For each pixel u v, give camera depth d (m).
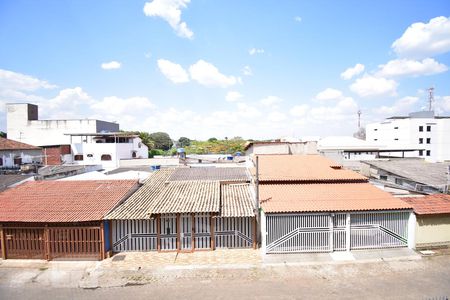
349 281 12.27
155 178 21.61
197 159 48.44
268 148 29.55
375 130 73.12
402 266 13.55
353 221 15.16
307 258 14.39
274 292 11.52
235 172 23.08
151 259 14.58
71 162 45.09
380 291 11.46
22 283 12.46
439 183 19.44
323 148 38.69
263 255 14.77
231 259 14.48
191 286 12.09
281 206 15.15
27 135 58.00
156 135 94.81
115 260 14.50
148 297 11.31
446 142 64.56
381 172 23.78
